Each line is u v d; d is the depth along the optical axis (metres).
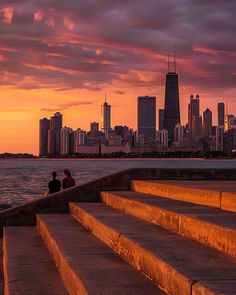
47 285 5.93
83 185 12.42
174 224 6.59
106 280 4.93
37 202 12.16
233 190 7.71
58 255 6.69
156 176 13.00
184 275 4.19
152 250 5.23
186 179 13.11
